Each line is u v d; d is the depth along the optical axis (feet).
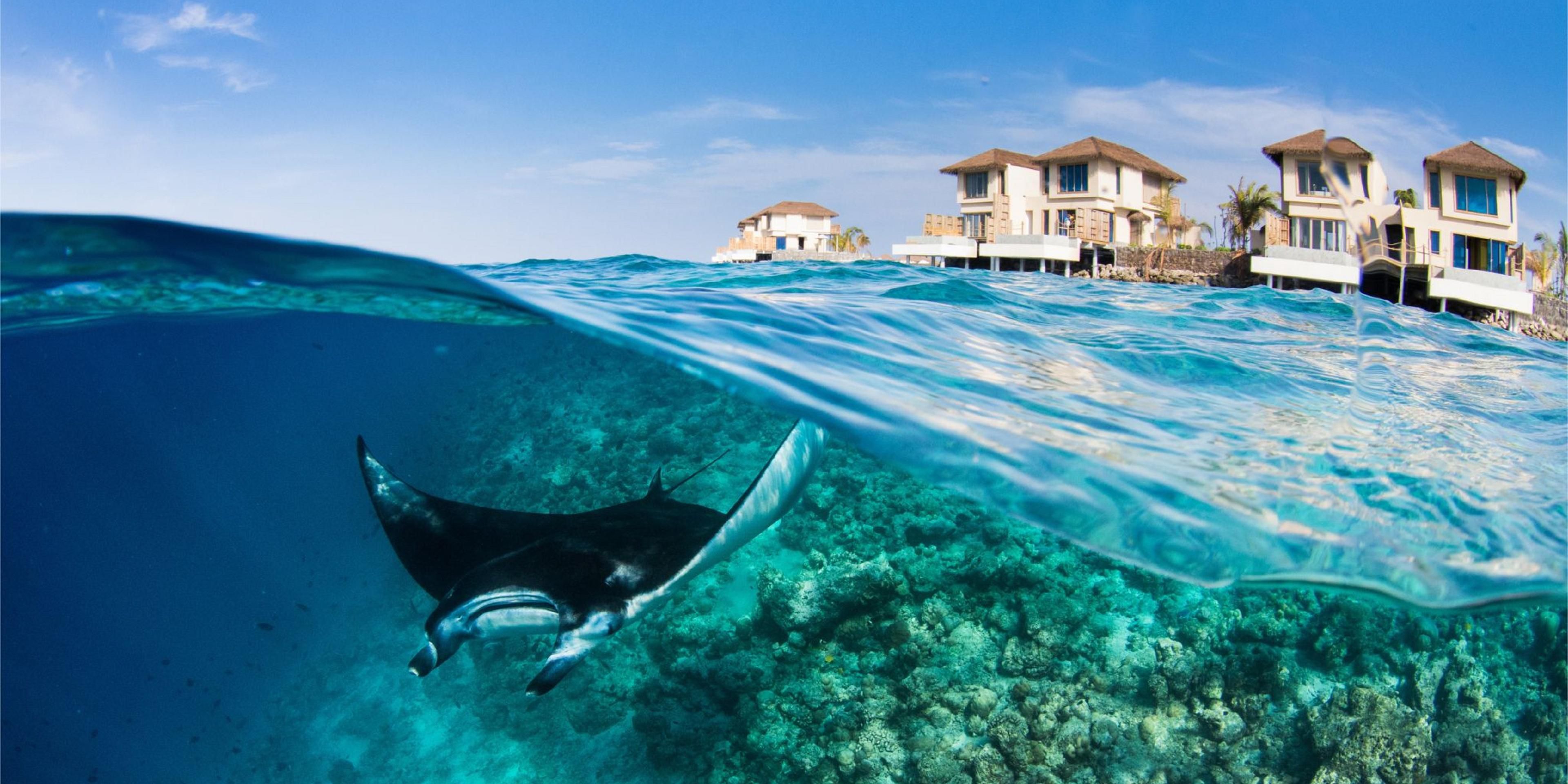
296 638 59.77
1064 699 29.66
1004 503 11.65
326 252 14.73
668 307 23.44
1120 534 11.57
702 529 17.15
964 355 22.40
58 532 234.17
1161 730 28.84
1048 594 33.71
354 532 78.74
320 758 43.39
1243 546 11.94
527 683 39.58
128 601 107.55
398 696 45.21
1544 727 30.09
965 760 27.94
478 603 13.16
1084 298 44.96
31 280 16.33
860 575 34.04
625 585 13.65
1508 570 12.65
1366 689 29.14
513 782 35.37
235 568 99.14
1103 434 15.92
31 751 63.87
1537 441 20.57
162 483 229.66
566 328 17.06
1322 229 87.86
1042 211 110.42
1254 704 29.45
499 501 58.54
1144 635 32.86
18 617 151.43
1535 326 90.02
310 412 244.01
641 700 34.45
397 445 90.74
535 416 76.64
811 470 15.90
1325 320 42.09
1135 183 110.22
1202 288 56.70
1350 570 11.89
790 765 29.94
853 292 36.17
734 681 32.81
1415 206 86.33
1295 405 21.89
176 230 13.76
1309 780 27.68
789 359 17.67
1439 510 14.62
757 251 139.33
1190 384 22.88
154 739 56.80
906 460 12.41
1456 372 30.07
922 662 31.83
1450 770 28.76
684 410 66.13
